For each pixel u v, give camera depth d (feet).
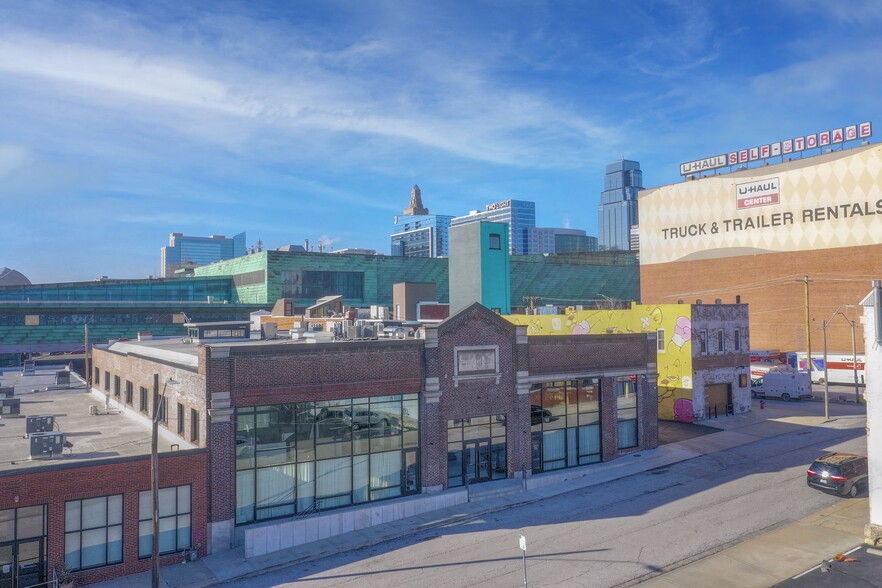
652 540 84.12
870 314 82.53
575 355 122.42
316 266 391.04
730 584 70.54
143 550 80.59
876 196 242.58
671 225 319.27
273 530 85.51
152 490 73.10
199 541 84.17
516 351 114.32
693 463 123.24
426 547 85.25
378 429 100.37
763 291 279.69
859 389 221.87
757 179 283.38
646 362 132.67
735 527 87.97
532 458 117.39
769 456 126.62
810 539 82.89
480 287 220.43
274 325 133.28
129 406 126.52
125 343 151.12
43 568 74.69
